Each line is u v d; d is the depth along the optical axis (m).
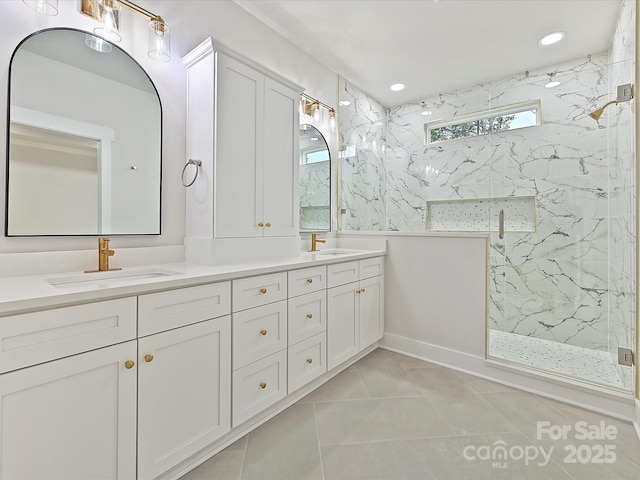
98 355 1.02
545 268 2.70
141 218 1.68
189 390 1.28
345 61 2.84
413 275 2.54
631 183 1.79
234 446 1.46
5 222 1.27
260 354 1.58
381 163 3.52
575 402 1.83
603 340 2.45
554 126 2.75
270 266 1.64
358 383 2.08
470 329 2.26
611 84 2.35
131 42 1.65
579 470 1.32
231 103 1.77
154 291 1.17
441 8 2.14
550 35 2.43
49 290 0.98
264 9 2.18
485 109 2.95
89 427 1.00
